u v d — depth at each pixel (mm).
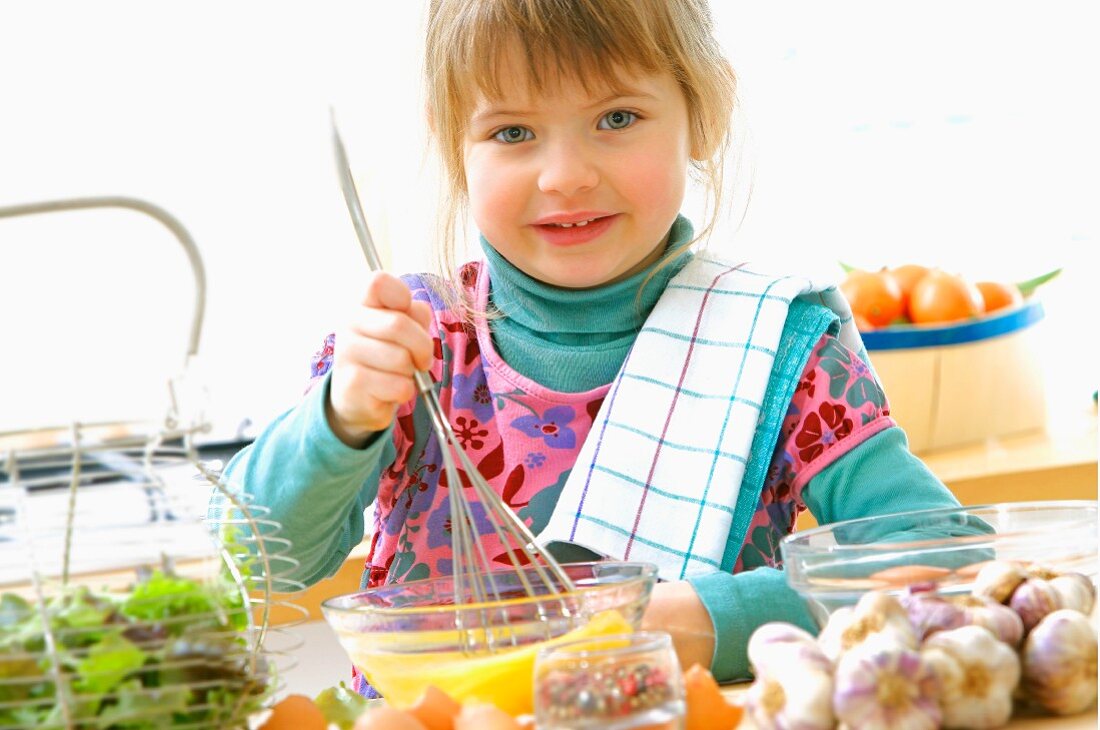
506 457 1176
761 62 2117
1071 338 2201
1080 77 2248
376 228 1867
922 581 698
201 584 651
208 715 626
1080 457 1679
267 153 1975
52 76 1921
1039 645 631
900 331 1771
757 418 1097
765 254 2135
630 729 558
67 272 1905
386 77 1921
